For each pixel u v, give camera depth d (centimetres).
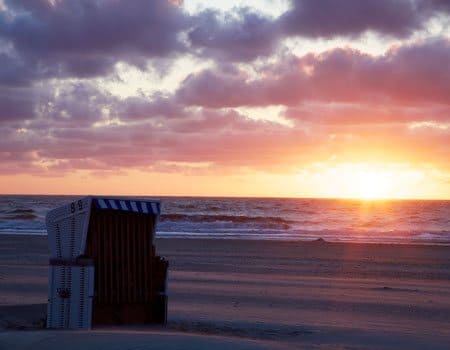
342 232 5509
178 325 1171
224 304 1512
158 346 852
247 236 4762
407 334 1148
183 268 2369
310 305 1527
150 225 1150
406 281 2117
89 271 1073
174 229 5588
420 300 1653
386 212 10050
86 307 1071
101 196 1090
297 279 2075
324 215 8981
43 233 4844
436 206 13500
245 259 2767
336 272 2342
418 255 3098
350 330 1181
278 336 1106
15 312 1251
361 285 1961
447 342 1070
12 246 3291
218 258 2794
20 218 7519
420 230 6044
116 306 1122
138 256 1135
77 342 870
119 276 1114
